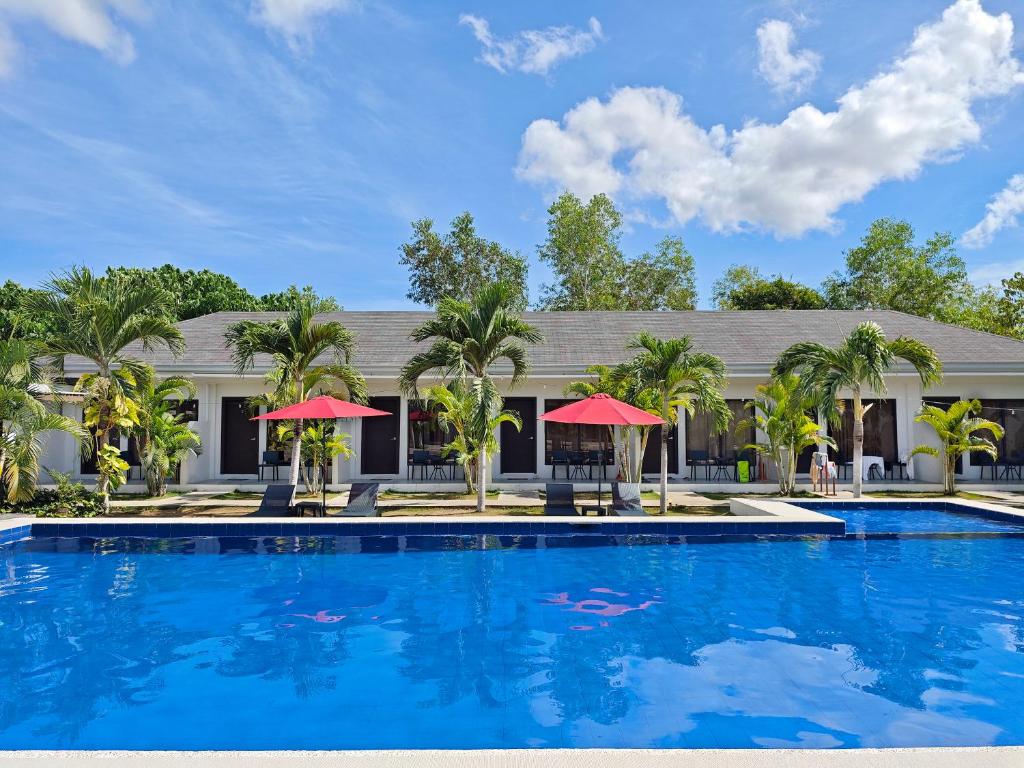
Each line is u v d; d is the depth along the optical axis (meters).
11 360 12.29
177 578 9.14
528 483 18.22
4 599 8.13
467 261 41.28
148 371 14.04
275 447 19.08
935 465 18.53
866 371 14.09
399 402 19.39
